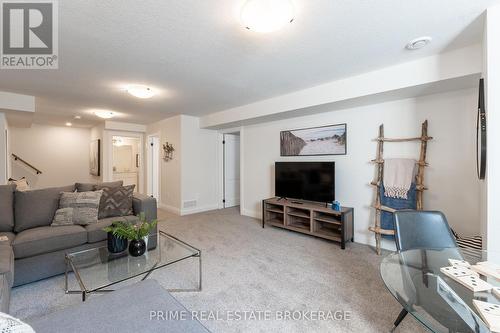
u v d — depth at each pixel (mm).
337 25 1787
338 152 3527
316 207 3439
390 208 2895
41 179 6215
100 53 2207
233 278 2293
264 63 2449
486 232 1649
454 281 1275
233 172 5945
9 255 1805
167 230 3869
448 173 2631
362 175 3293
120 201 3025
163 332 1006
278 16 1499
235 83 3045
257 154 4711
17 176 5895
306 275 2352
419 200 2729
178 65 2486
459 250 1685
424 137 2709
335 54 2260
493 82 1590
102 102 3947
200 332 1019
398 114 2961
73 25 1766
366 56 2305
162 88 3227
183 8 1576
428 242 1805
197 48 2127
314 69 2609
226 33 1886
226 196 5801
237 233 3711
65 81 2920
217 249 3039
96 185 3148
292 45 2086
